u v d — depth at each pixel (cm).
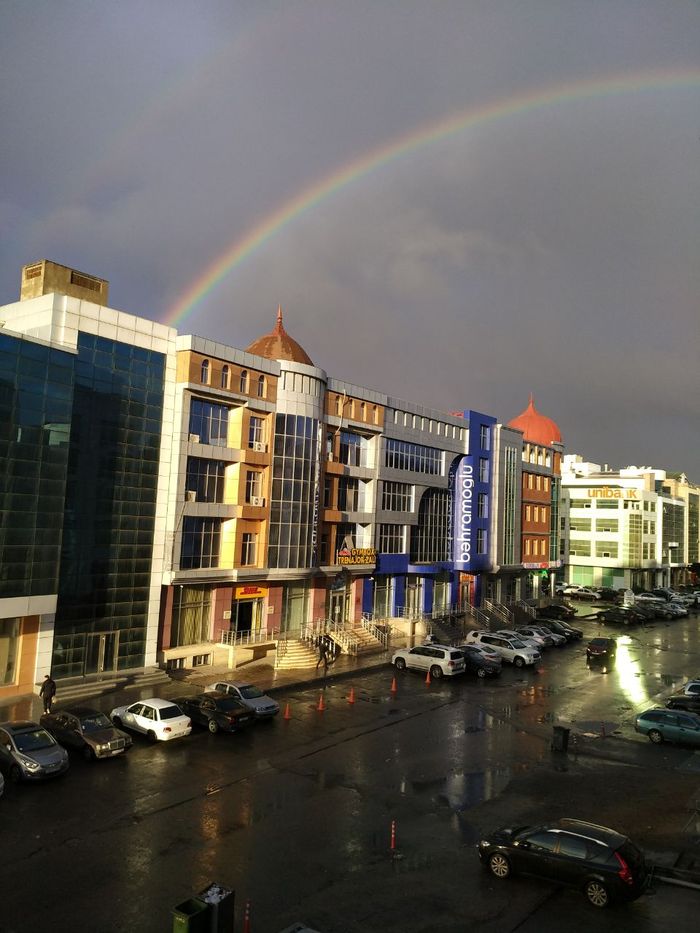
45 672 3181
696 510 12762
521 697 3678
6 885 1579
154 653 3678
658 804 2205
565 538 10281
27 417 2928
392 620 5316
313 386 4503
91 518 3394
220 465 4066
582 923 1486
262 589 4341
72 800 2084
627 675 4341
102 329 3447
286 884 1617
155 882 1606
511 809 2133
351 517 4950
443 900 1566
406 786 2305
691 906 1573
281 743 2734
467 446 6319
